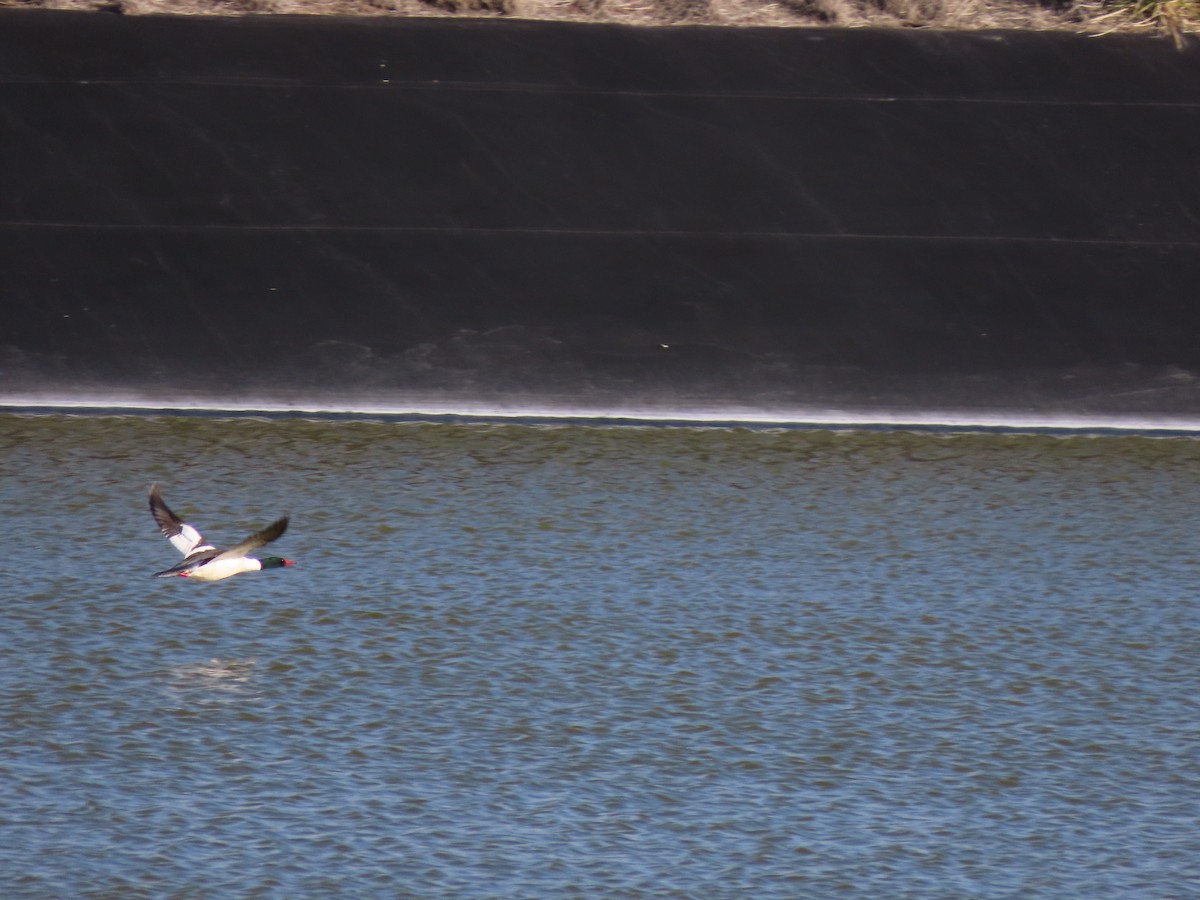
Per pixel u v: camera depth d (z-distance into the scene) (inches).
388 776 1801.2
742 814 1733.5
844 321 3371.1
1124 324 3376.0
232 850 1628.9
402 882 1577.3
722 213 3403.1
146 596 2324.1
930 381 3366.1
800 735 1932.8
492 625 2255.2
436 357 3346.5
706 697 2034.9
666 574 2472.9
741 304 3368.6
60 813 1696.6
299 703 1988.2
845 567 2524.6
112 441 3100.4
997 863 1641.2
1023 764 1866.4
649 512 2765.7
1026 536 2687.0
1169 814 1752.0
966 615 2333.9
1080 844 1683.1
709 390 3356.3
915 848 1668.3
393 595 2356.1
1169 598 2411.4
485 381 3346.5
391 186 3403.1
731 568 2506.2
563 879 1589.6
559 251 3380.9
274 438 3154.5
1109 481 3006.9
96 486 2819.9
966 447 3221.0
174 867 1593.3
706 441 3223.4
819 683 2087.8
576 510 2765.7
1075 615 2338.8
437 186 3405.5
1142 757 1888.5
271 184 3398.1
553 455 3093.0
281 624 2239.2
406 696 2017.7
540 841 1664.6
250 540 1678.2
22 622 2210.9
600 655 2161.7
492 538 2613.2
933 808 1759.4
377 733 1910.7
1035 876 1616.6
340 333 3346.5
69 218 3366.1
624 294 3366.1
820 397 3361.2
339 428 3240.7
